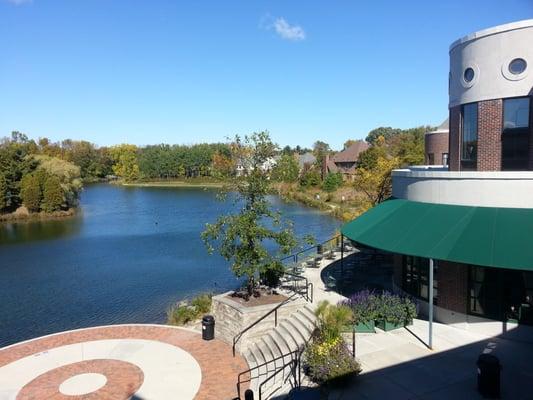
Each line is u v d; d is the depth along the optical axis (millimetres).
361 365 13633
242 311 18141
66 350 18469
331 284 22531
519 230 14148
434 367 13453
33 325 24266
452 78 20109
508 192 15375
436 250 14562
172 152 166875
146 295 28984
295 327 17500
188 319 23172
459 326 16422
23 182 73375
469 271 16094
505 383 12359
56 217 71438
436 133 41719
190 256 40406
